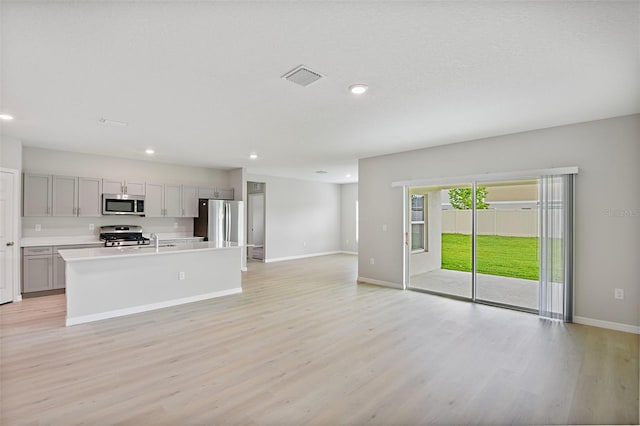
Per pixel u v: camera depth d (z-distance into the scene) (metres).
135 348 3.08
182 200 6.73
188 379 2.51
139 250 4.41
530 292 4.77
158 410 2.12
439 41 2.01
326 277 6.55
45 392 2.32
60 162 5.43
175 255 4.58
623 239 3.49
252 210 9.52
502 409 2.13
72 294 3.74
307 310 4.30
